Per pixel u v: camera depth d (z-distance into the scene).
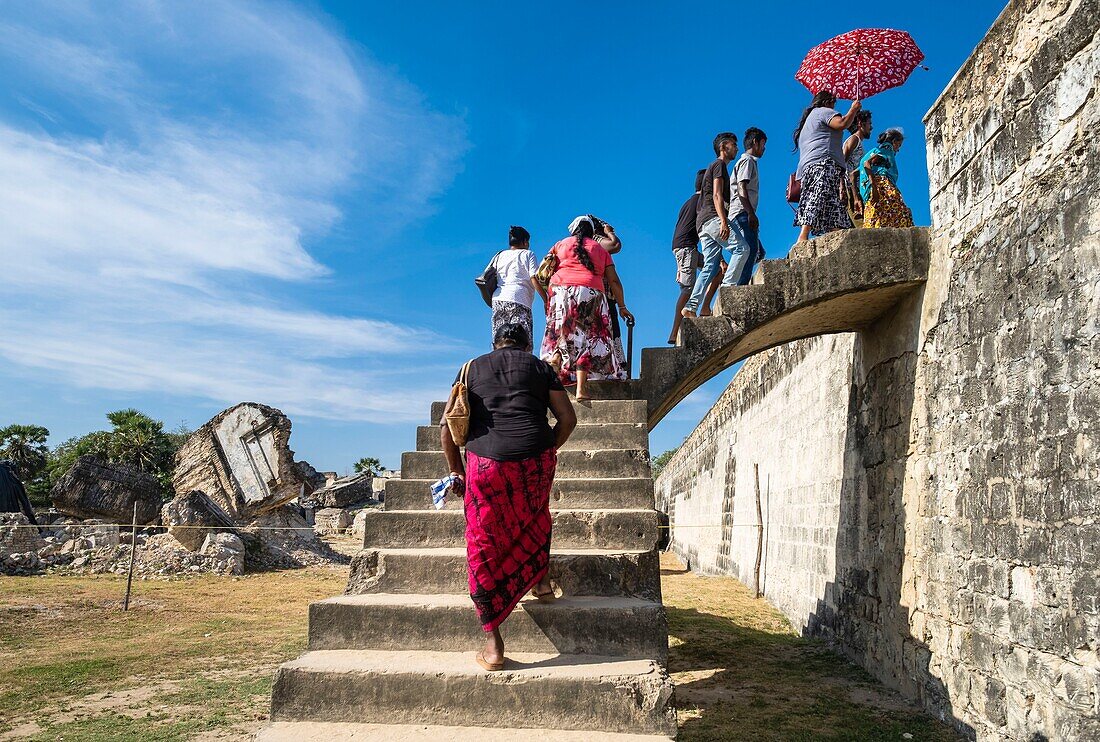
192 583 14.13
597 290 5.99
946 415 5.52
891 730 5.14
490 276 6.61
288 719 3.42
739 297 6.22
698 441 22.42
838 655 7.73
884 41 6.44
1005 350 4.70
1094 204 3.86
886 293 6.28
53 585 12.98
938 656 5.48
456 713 3.38
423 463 5.27
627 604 3.89
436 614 3.83
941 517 5.53
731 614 10.71
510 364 3.75
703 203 7.32
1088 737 3.68
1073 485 3.91
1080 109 4.03
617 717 3.33
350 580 4.31
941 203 5.79
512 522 3.55
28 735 4.92
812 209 6.69
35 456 45.88
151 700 5.87
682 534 25.89
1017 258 4.61
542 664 3.56
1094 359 3.78
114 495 18.94
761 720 5.40
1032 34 4.50
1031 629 4.26
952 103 5.60
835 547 8.16
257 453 20.17
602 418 5.74
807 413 9.73
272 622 10.02
